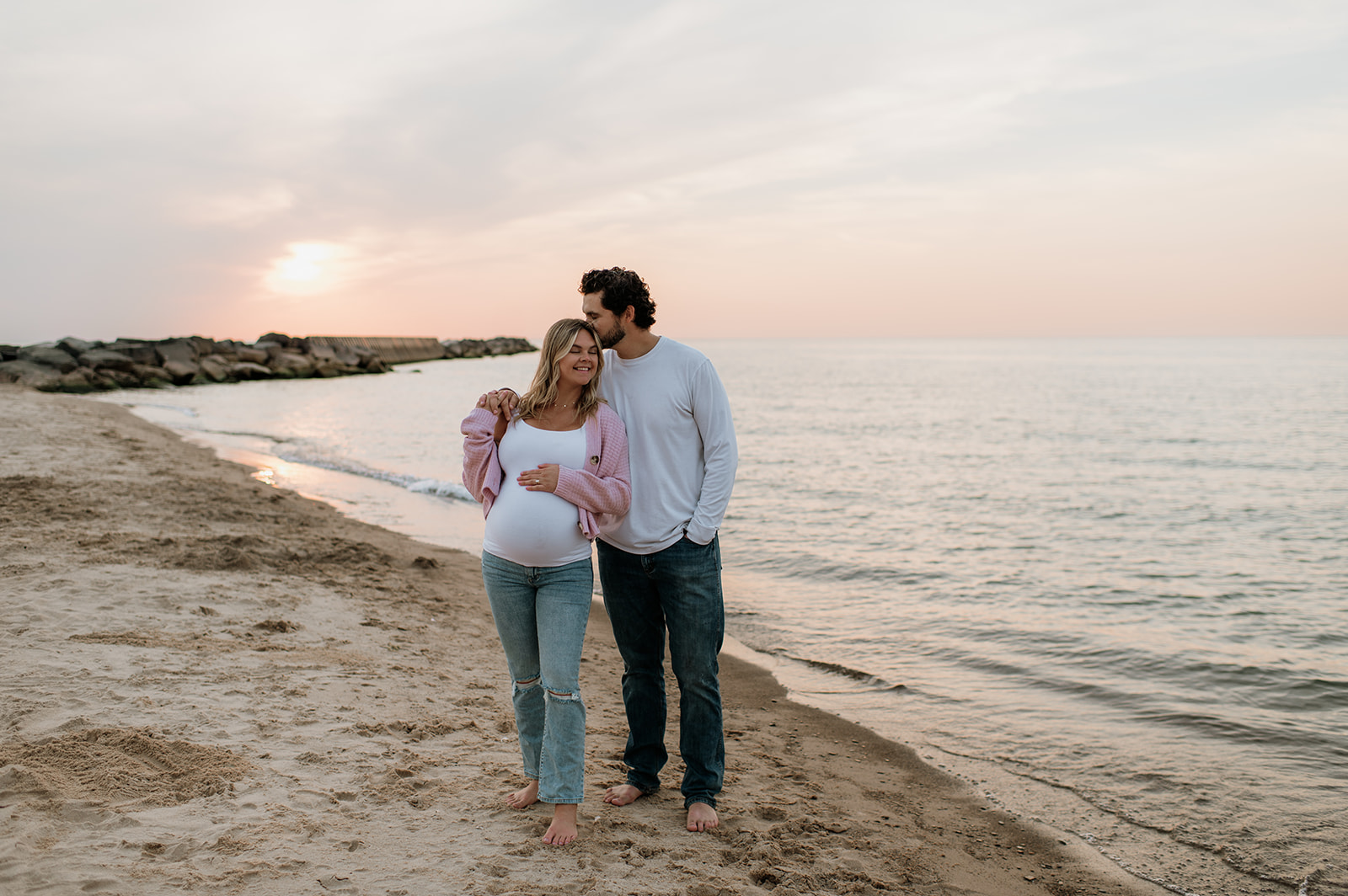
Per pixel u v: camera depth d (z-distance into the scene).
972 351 169.88
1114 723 4.89
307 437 20.91
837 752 4.36
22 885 2.14
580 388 2.75
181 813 2.65
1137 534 11.70
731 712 4.93
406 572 7.31
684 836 2.95
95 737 3.13
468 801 2.99
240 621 5.05
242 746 3.23
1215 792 4.00
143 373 41.88
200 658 4.25
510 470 2.74
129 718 3.36
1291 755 4.47
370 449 18.89
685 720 3.05
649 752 3.20
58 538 6.70
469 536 9.74
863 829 3.33
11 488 8.88
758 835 3.04
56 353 39.25
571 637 2.70
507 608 2.74
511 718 4.01
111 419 19.36
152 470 11.42
